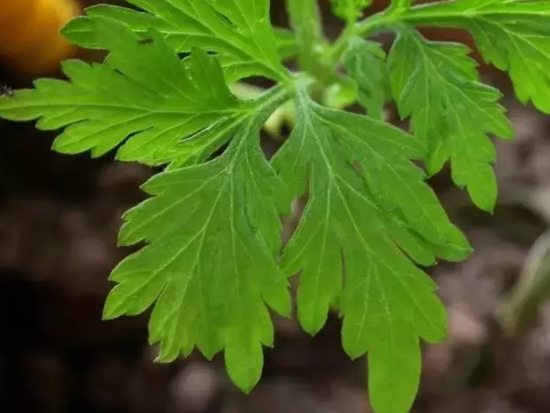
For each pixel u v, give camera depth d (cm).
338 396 49
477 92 29
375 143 29
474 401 48
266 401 48
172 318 27
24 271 46
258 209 28
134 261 27
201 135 28
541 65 30
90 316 47
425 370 49
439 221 28
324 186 28
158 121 27
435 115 29
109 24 26
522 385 49
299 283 28
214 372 50
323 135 29
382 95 31
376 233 28
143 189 27
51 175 52
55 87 26
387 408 28
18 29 31
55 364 47
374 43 31
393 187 28
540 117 62
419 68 30
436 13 30
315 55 32
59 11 31
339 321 51
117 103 27
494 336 49
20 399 46
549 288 46
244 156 28
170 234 27
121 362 48
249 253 28
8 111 26
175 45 28
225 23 28
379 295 28
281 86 30
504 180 59
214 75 27
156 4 27
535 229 57
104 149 27
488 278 53
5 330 47
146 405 48
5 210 49
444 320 28
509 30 30
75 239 48
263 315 28
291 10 33
